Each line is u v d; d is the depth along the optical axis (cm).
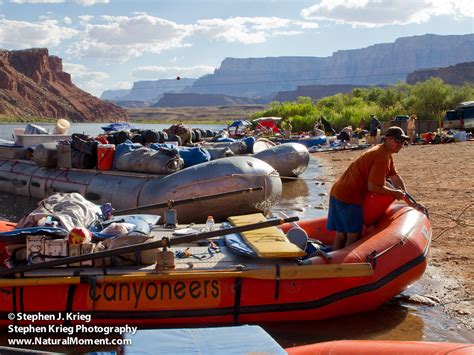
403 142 670
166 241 619
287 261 655
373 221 755
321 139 3362
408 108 5094
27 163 1722
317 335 614
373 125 3234
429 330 626
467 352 385
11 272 611
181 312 618
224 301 623
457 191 1428
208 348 379
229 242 702
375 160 686
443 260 859
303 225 853
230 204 1177
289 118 5500
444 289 746
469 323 643
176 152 1282
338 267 632
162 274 614
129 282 616
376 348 404
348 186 710
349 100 6788
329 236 835
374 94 6931
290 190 1712
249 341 390
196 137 2345
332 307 643
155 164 1277
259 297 627
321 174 2095
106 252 613
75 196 803
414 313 674
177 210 1167
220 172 1184
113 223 719
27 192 1636
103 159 1407
